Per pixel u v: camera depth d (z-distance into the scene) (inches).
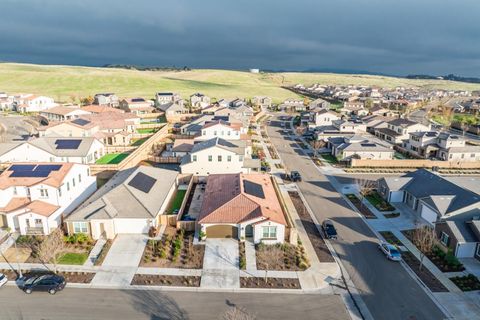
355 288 1204.5
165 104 5319.9
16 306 1092.5
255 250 1422.2
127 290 1173.1
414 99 7214.6
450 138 2930.6
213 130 3097.9
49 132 3105.3
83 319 1040.8
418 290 1194.0
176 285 1202.6
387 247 1402.6
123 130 3440.0
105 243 1443.2
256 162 2388.0
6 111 4977.9
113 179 1905.8
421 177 1972.2
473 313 1085.8
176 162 2674.7
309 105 6008.9
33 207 1507.1
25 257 1350.9
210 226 1496.1
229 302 1121.4
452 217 1549.0
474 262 1359.5
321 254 1416.1
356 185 2236.7
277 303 1121.4
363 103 6678.2
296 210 1839.3
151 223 1518.2
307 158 2930.6
